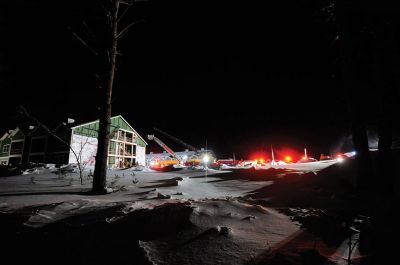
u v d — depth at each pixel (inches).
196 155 1825.8
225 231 135.7
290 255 114.9
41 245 129.1
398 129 324.5
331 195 278.1
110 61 385.1
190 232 135.9
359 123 323.6
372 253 124.4
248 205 189.9
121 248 121.0
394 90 295.6
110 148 1545.3
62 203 197.6
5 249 128.5
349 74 330.3
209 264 107.8
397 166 335.0
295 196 271.6
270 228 150.9
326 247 129.6
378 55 304.0
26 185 406.0
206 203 181.9
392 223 166.1
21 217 165.2
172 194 293.3
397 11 287.1
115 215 161.6
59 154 1343.5
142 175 557.0
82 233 138.1
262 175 488.4
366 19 312.2
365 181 308.3
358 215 181.3
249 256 114.0
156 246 122.6
